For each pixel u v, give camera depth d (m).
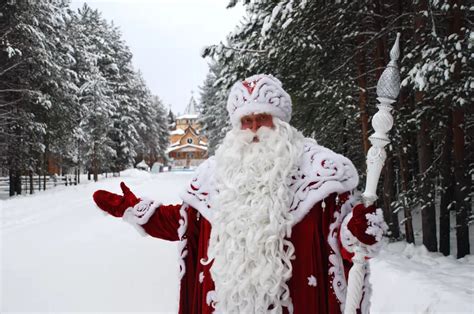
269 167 1.85
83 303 4.95
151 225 2.17
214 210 1.90
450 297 4.12
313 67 8.95
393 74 1.76
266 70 8.94
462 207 7.75
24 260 7.11
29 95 18.28
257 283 1.72
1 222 11.33
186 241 2.06
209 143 43.25
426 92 7.45
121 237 9.16
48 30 21.05
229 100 2.06
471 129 8.98
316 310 1.74
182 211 2.07
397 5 8.93
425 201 8.20
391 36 9.20
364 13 8.55
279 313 1.72
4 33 17.16
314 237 1.79
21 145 19.47
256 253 1.73
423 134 8.20
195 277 2.07
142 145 49.47
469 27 7.52
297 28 8.32
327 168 1.82
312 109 9.69
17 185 21.81
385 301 4.60
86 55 34.59
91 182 31.45
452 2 6.92
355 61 9.62
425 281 4.76
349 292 1.67
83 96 34.25
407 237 8.89
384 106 1.75
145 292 5.30
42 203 15.72
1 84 18.70
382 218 1.62
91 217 12.26
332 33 8.89
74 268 6.54
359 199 1.74
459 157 7.68
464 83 6.64
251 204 1.79
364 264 1.69
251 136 1.94
